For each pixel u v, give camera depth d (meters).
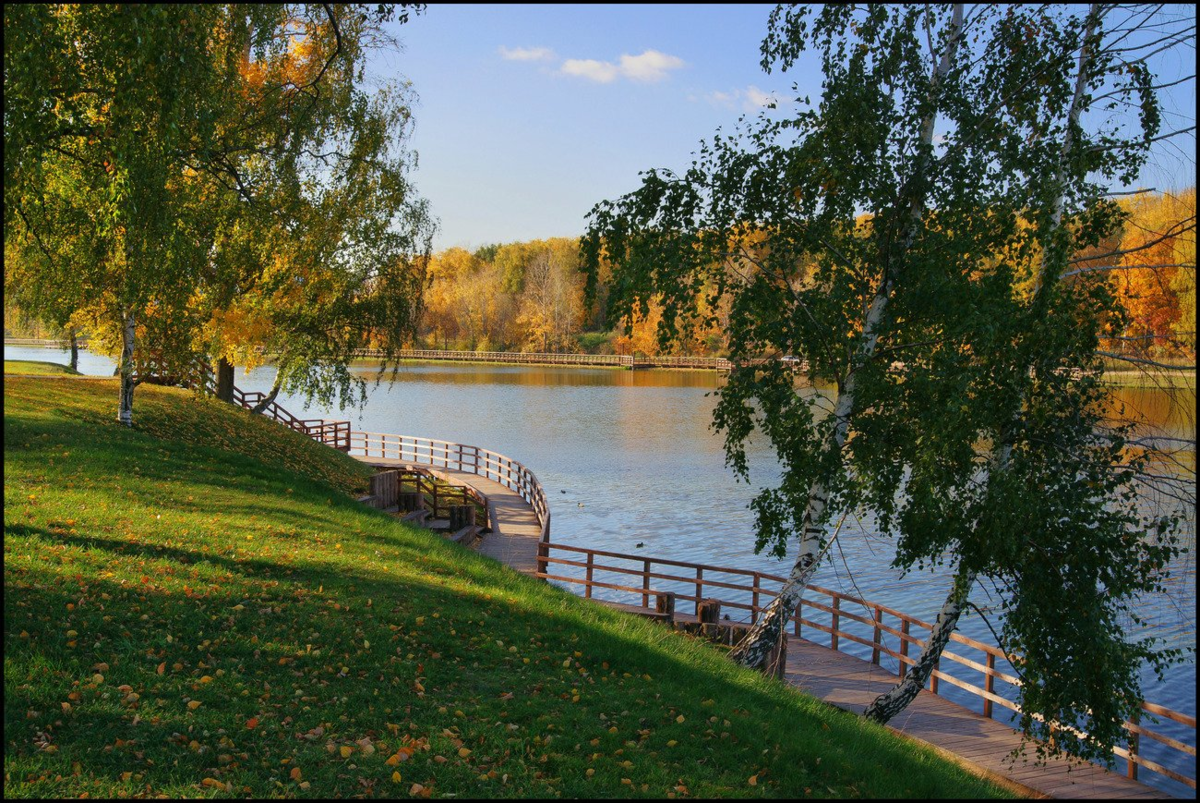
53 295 16.05
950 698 14.62
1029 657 10.39
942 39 11.00
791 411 10.83
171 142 10.00
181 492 15.38
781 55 11.16
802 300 11.21
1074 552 10.15
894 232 10.94
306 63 18.77
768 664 12.14
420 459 40.44
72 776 6.17
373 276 26.84
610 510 30.64
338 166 23.09
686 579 15.76
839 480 10.96
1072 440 10.41
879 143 10.64
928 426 10.16
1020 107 10.53
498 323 133.50
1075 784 10.51
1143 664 15.41
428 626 10.10
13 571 9.18
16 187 10.27
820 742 8.57
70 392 23.69
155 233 11.67
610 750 7.63
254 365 27.41
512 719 8.02
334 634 9.34
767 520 11.68
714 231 11.37
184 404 26.59
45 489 13.61
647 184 11.37
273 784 6.46
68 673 7.38
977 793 8.49
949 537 10.37
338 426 39.69
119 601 9.05
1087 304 10.35
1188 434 10.34
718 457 43.09
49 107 8.95
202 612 9.20
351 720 7.60
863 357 10.71
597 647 10.52
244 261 19.30
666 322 11.16
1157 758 12.56
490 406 67.50
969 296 10.07
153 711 7.15
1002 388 10.05
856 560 23.84
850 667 14.54
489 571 14.24
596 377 100.62
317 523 15.08
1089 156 10.39
